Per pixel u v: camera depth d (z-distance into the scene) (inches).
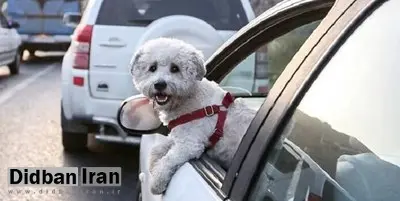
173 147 107.9
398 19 70.5
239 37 129.0
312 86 73.3
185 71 112.8
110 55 248.5
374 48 70.4
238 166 81.7
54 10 770.2
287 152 75.9
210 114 110.3
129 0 251.0
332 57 71.7
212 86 117.3
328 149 73.9
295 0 107.1
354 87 71.4
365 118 71.1
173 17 239.9
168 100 111.0
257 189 77.0
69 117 262.1
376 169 71.5
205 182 92.4
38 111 394.0
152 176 106.8
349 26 70.4
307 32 119.1
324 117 73.3
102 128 258.5
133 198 231.6
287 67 79.6
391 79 70.5
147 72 115.3
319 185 73.8
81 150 286.2
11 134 323.6
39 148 293.3
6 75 600.4
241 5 257.9
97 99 251.1
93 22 249.9
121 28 247.6
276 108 77.6
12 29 605.3
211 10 257.6
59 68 679.7
